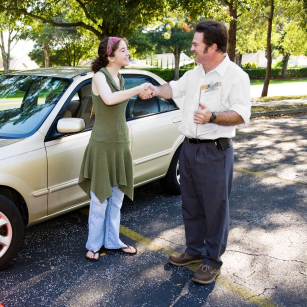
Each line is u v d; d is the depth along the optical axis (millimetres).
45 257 3051
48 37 25078
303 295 2562
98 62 2670
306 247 3213
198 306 2445
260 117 11531
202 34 2316
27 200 2857
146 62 50969
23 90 3490
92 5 10203
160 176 4148
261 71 50406
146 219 3814
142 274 2822
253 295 2562
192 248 2893
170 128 4070
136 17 12156
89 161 2811
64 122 2924
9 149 2785
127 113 3689
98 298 2523
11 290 2596
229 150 2545
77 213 3969
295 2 18375
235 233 3477
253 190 4641
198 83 2516
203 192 2574
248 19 18297
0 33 30484
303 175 5227
